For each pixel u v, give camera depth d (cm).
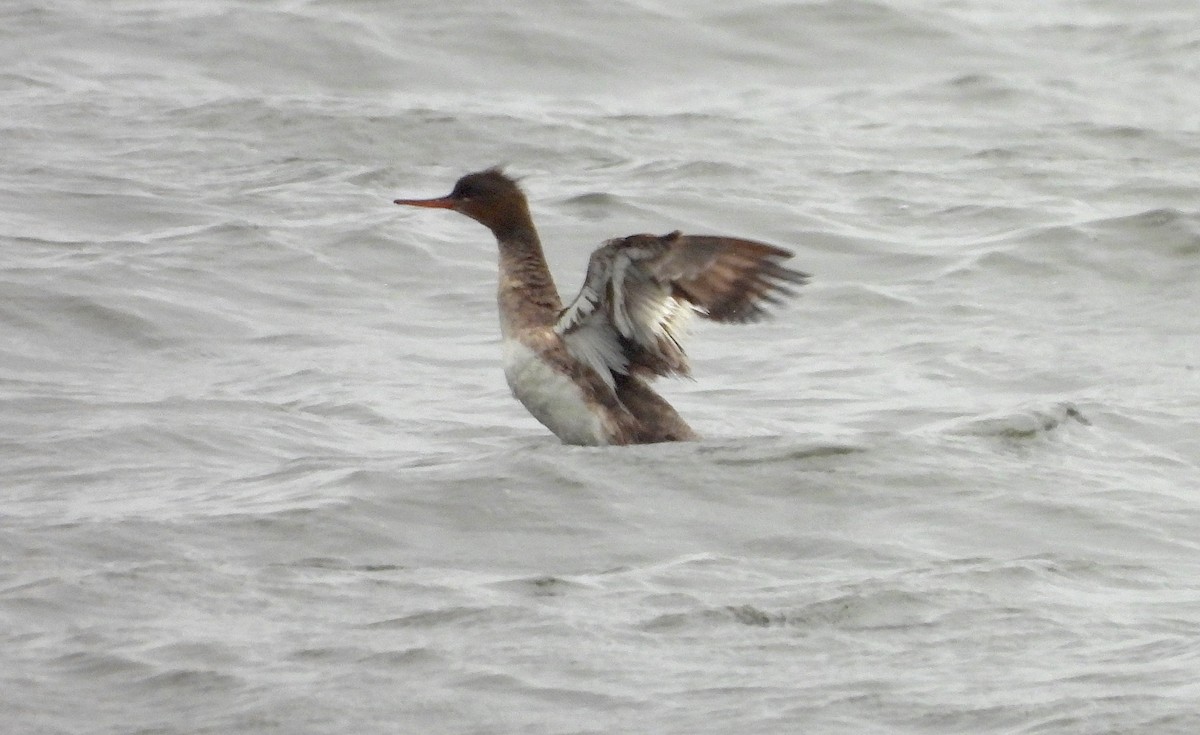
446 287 1980
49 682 912
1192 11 3434
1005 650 970
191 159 2409
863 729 866
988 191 2322
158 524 1176
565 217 2183
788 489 1257
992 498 1258
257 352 1742
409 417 1530
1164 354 1744
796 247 2105
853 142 2581
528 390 1363
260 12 3062
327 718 877
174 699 896
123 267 1925
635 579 1089
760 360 1741
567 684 918
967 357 1733
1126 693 899
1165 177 2386
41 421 1475
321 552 1132
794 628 1003
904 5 3275
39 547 1126
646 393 1367
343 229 2106
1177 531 1224
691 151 2500
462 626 995
